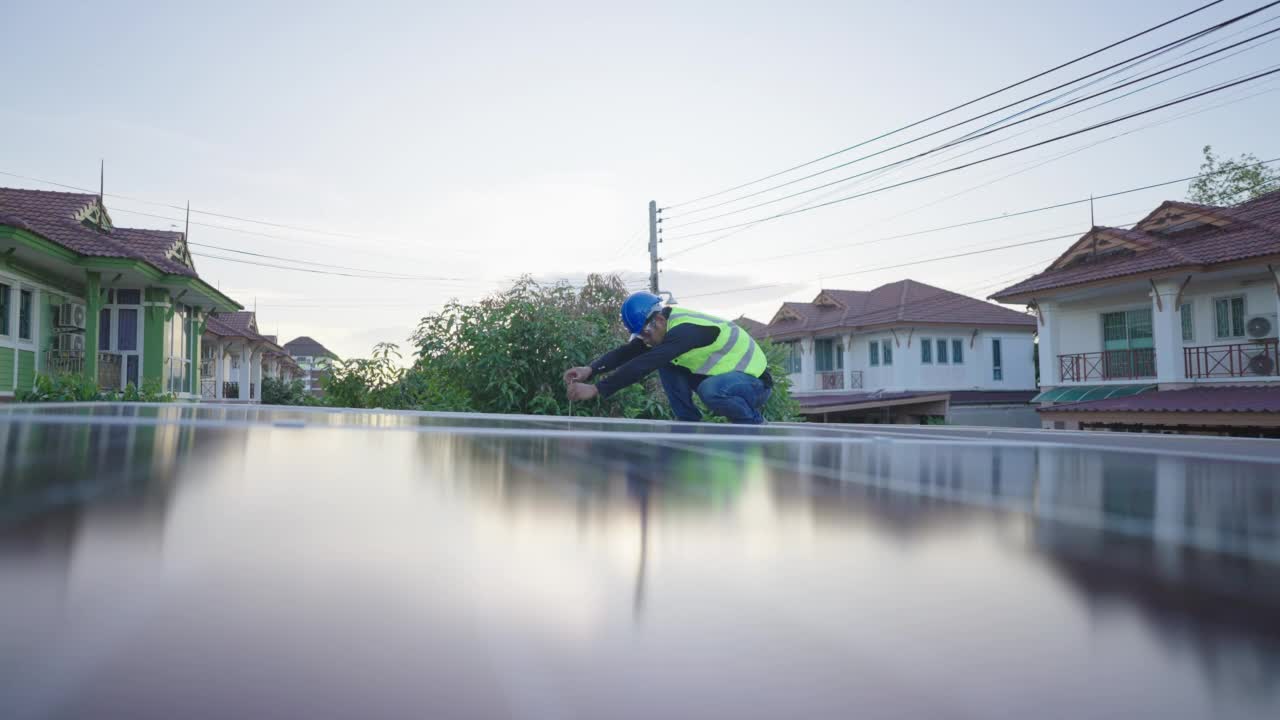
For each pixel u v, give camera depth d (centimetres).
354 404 629
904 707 16
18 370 1187
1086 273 1911
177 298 1589
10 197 1448
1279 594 26
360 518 38
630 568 29
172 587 23
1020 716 16
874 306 3012
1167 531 39
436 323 589
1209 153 2784
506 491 49
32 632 18
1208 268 1616
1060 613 24
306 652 18
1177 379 1700
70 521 33
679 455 83
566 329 581
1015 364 2888
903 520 41
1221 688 17
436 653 18
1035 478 66
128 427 97
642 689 16
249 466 58
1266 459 101
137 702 13
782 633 21
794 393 3130
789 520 40
